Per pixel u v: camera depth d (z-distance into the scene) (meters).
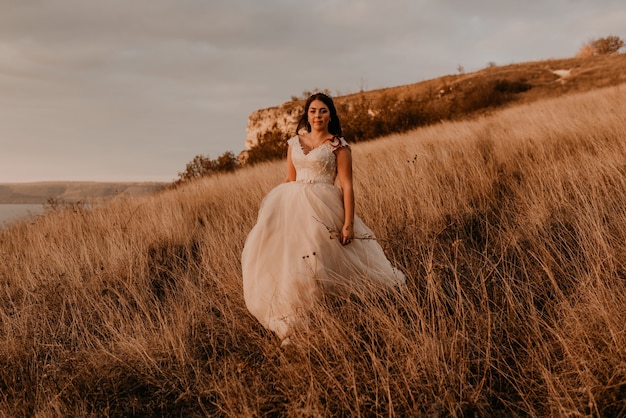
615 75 21.28
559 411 1.83
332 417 2.11
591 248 2.96
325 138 2.97
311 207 2.81
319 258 2.73
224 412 2.28
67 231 6.04
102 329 3.37
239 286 3.52
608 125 6.06
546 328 2.44
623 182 3.86
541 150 5.55
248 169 12.98
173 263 4.61
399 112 19.69
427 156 6.08
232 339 2.97
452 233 3.91
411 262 3.35
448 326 2.52
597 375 1.97
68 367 2.76
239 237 4.66
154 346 2.89
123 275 4.25
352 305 2.73
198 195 7.76
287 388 2.27
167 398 2.57
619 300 2.34
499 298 2.78
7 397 2.69
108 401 2.51
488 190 4.76
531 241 3.35
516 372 2.20
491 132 7.97
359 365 2.28
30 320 3.43
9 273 4.82
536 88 22.42
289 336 2.59
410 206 4.19
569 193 4.17
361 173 6.21
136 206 7.23
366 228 3.11
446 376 2.15
